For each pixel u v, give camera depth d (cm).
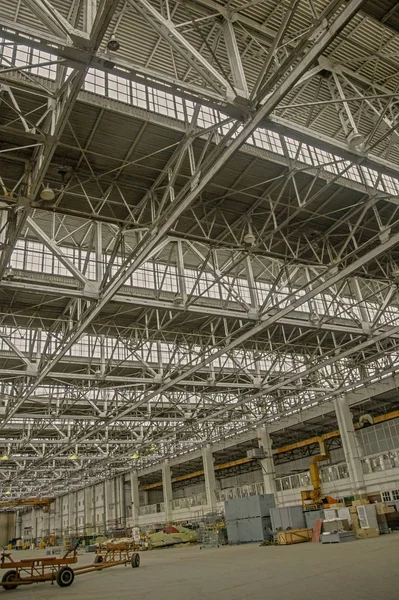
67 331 2866
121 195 2066
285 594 1219
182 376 3256
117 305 2942
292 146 2169
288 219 2091
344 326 2984
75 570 2270
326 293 3509
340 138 2239
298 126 1537
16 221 1955
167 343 3747
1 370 2920
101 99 1709
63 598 1580
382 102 2006
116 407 4094
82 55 1234
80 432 4759
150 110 1808
